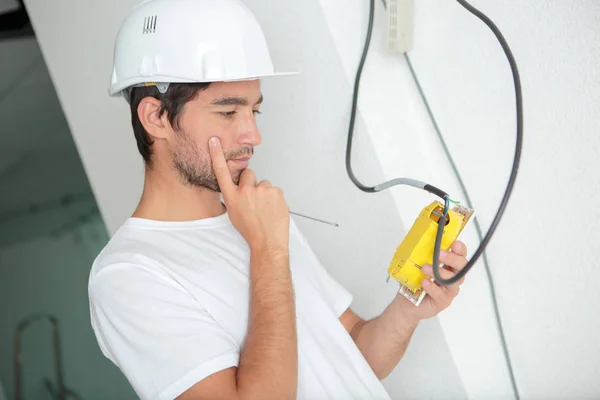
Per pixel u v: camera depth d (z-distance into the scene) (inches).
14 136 132.2
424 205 56.4
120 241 43.4
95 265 42.3
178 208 44.9
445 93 54.2
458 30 52.1
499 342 55.0
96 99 71.6
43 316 184.9
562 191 48.8
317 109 58.4
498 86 50.7
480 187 53.6
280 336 38.8
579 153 47.4
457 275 39.8
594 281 48.7
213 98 42.1
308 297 47.4
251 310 40.5
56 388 182.4
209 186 44.2
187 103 42.2
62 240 180.9
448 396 58.6
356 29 55.8
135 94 44.3
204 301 41.3
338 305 50.9
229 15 42.8
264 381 37.4
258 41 44.1
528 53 48.4
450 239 42.1
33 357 183.8
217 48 41.7
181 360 37.9
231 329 41.6
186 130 42.7
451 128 54.4
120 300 39.6
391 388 61.7
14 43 97.9
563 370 51.9
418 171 56.4
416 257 42.9
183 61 41.6
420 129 56.8
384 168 56.6
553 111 48.0
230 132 43.0
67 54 71.2
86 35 69.1
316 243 62.2
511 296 53.4
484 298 55.1
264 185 42.6
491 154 52.3
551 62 47.4
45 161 151.3
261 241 41.7
